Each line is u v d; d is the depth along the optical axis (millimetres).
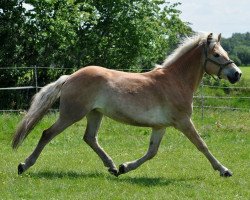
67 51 23547
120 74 9359
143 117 9242
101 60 25438
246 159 11875
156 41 25719
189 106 9492
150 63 26422
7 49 21797
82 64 24875
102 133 15508
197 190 8383
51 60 22797
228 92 25500
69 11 22344
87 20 23078
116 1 24609
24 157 11531
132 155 12242
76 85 9148
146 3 25250
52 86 9297
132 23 24641
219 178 9383
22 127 9094
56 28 21266
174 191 8305
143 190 8281
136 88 9227
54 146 13500
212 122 17891
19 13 21562
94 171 9891
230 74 9609
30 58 22547
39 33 21453
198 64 9711
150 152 9617
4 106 21438
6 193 7879
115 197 7770
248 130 16391
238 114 20359
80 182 8742
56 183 8562
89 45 24672
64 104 9156
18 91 21797
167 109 9352
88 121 9719
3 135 14703
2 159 11172
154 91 9289
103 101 9195
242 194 8289
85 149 12969
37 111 9180
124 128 15992
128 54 25562
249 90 25562
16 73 21484
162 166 10656
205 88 25062
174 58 9648
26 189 8133
